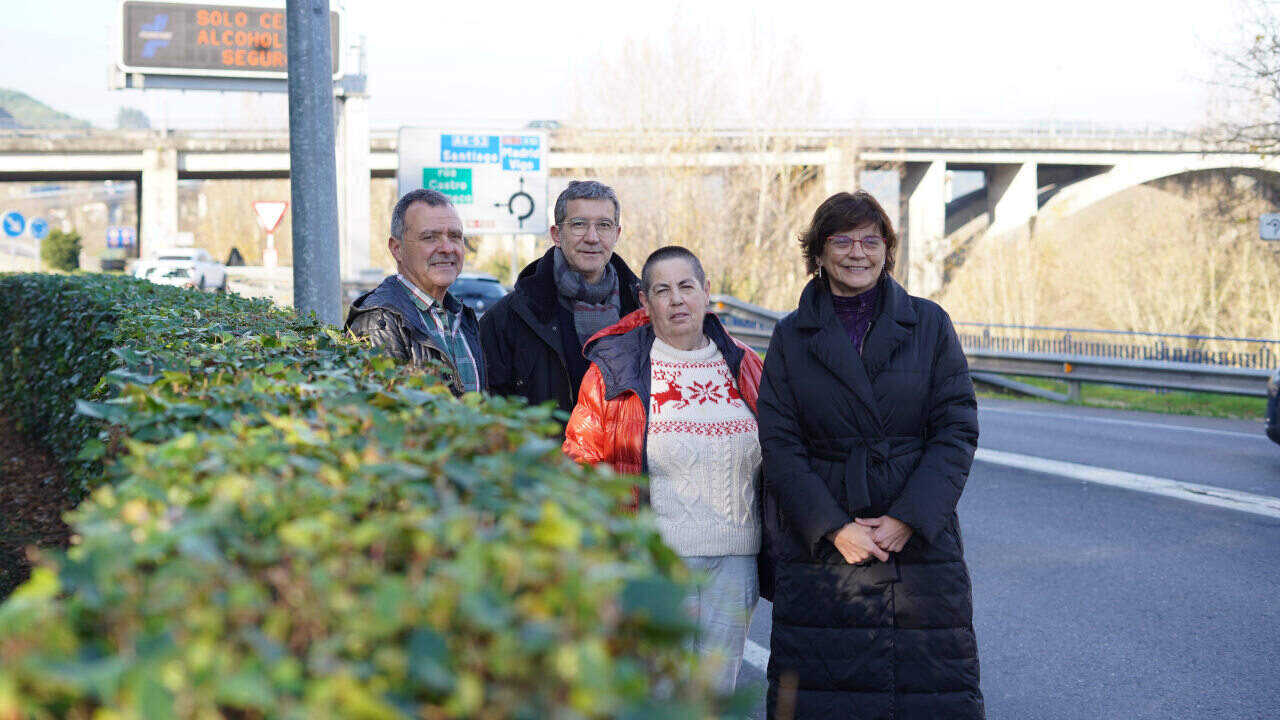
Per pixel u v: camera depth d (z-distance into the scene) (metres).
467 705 1.01
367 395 2.36
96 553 1.18
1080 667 4.85
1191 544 6.91
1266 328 38.16
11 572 5.57
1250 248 37.69
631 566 1.23
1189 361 16.94
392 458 1.68
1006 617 5.57
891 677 3.24
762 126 43.78
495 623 1.05
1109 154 60.16
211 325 4.46
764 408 3.37
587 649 1.03
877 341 3.31
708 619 3.38
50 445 8.24
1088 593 5.93
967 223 70.12
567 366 4.21
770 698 3.34
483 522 1.38
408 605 1.10
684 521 3.40
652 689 1.23
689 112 42.88
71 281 8.31
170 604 1.10
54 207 156.38
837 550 3.29
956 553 3.28
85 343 6.60
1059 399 17.41
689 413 3.46
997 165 63.41
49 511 7.12
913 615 3.24
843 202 3.34
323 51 7.23
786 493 3.27
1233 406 15.40
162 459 1.72
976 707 3.24
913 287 53.66
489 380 4.24
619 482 1.66
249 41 24.06
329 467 1.67
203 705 0.99
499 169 19.36
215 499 1.43
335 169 7.35
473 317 4.29
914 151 60.31
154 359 3.38
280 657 1.05
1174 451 10.69
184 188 103.19
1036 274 49.94
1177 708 4.37
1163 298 41.41
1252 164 23.11
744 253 44.19
